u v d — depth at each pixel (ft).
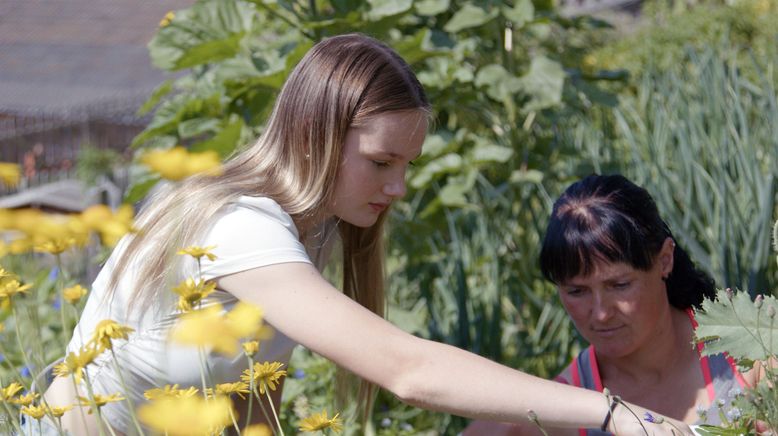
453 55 10.79
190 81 11.68
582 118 12.03
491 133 12.36
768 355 4.74
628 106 12.33
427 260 11.36
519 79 10.78
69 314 11.68
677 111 10.70
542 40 13.04
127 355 5.36
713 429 4.84
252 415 6.28
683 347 6.56
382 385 4.73
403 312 10.69
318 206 5.47
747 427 4.95
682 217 9.88
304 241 5.76
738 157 9.53
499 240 11.44
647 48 19.97
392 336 4.72
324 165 5.40
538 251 11.34
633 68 19.71
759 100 10.94
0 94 44.34
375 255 6.71
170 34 10.39
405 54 10.16
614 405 4.52
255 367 4.60
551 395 4.59
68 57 49.26
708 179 9.37
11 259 7.43
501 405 4.58
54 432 5.56
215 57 10.36
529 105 10.67
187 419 3.82
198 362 5.36
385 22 9.93
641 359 6.54
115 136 44.80
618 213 6.21
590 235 6.20
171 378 5.39
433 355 4.65
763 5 20.85
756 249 8.61
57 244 4.48
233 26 10.36
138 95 42.27
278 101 5.63
